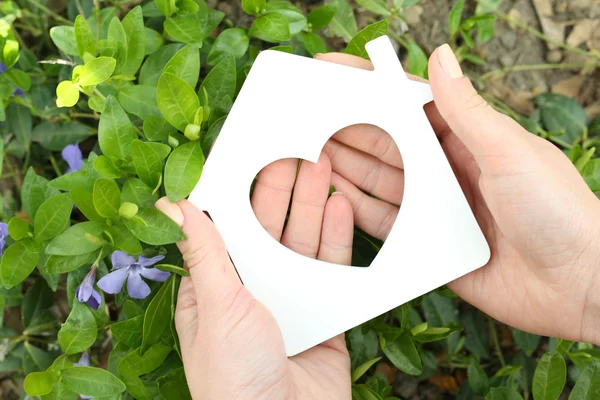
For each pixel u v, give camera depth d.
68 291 0.40
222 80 0.39
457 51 0.49
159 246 0.39
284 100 0.38
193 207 0.36
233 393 0.35
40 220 0.37
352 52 0.40
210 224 0.36
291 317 0.38
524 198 0.36
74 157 0.43
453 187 0.38
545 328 0.40
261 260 0.38
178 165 0.36
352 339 0.42
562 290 0.38
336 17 0.46
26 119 0.45
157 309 0.38
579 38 0.51
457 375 0.49
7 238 0.42
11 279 0.38
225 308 0.35
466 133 0.36
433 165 0.38
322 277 0.38
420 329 0.40
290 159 0.39
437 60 0.36
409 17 0.51
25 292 0.47
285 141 0.38
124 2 0.44
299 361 0.39
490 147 0.36
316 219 0.40
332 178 0.42
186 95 0.36
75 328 0.38
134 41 0.39
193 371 0.36
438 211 0.38
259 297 0.38
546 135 0.49
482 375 0.45
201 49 0.45
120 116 0.37
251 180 0.38
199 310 0.36
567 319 0.39
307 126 0.38
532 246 0.37
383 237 0.42
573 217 0.36
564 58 0.51
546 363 0.39
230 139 0.38
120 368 0.38
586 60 0.51
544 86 0.51
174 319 0.38
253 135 0.38
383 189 0.41
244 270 0.38
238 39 0.42
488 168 0.36
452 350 0.47
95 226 0.37
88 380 0.38
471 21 0.46
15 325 0.47
